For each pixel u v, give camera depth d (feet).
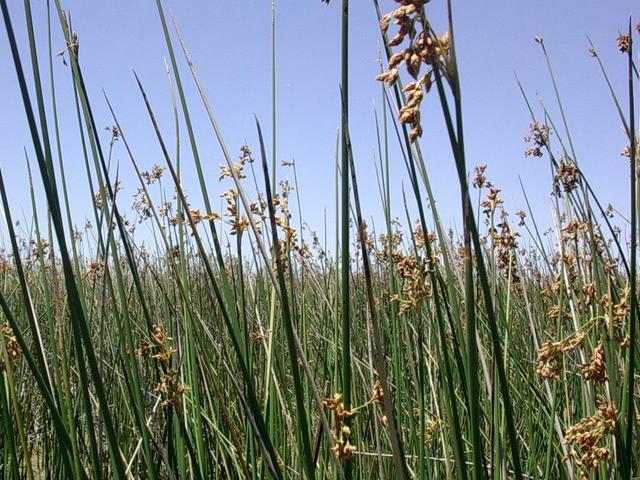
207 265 2.09
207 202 2.46
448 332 3.59
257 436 1.99
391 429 1.67
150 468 2.52
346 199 1.81
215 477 3.17
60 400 2.51
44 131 1.82
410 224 2.67
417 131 1.35
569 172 2.94
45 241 5.42
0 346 2.46
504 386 1.69
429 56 1.33
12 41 1.71
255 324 3.27
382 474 2.05
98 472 2.00
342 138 1.81
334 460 1.77
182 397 2.80
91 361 1.90
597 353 2.27
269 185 1.75
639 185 2.23
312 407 3.32
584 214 2.89
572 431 2.16
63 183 2.57
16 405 2.23
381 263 4.22
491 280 3.33
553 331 3.79
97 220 2.62
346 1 1.75
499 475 2.61
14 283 5.91
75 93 2.48
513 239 3.20
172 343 3.25
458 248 3.54
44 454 3.84
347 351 1.83
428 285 2.76
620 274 3.43
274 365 2.90
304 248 3.50
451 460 3.26
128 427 3.76
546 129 3.08
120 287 2.53
